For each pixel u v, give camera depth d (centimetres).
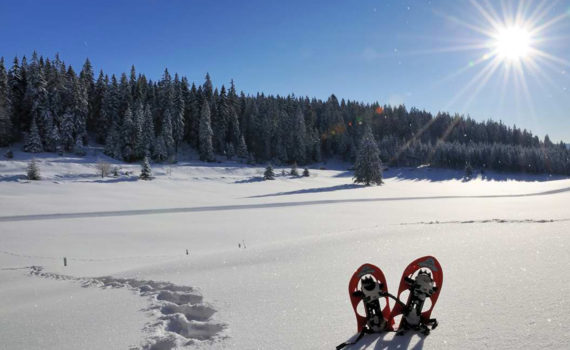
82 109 8962
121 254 2003
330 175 9994
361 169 7744
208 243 2277
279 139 11569
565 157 10762
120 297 711
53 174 6906
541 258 683
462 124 16662
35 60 8662
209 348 420
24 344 498
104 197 5216
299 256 992
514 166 11019
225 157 10819
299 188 7350
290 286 671
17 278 1379
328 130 13262
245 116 12119
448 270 676
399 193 6319
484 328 397
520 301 465
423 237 1142
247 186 7381
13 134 8369
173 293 673
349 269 780
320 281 695
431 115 16800
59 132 8550
